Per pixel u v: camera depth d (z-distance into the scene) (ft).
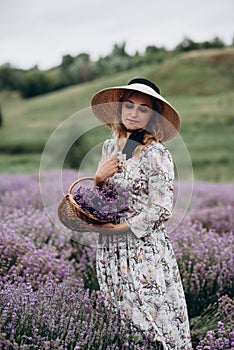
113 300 11.53
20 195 23.62
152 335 11.11
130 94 11.41
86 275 16.05
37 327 11.16
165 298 11.30
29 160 65.00
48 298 11.94
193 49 140.05
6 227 16.69
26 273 14.33
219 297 15.28
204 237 18.26
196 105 89.40
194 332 13.80
